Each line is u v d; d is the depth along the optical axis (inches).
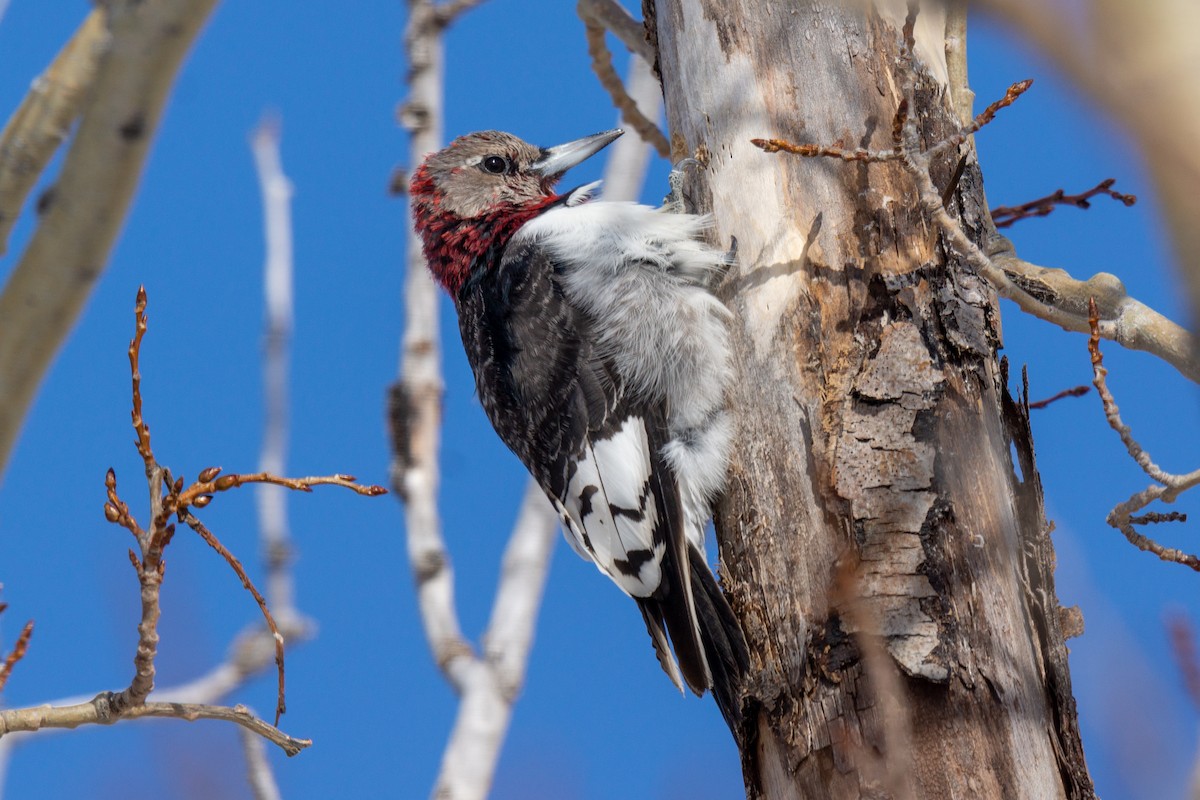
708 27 331.9
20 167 232.4
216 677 365.7
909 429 281.6
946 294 295.7
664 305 345.4
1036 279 321.4
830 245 305.7
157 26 218.4
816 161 311.9
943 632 264.2
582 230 385.7
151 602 241.1
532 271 389.7
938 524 273.3
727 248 324.8
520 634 410.0
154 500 242.5
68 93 232.4
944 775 257.1
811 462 290.4
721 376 323.3
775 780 276.7
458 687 402.0
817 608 277.7
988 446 285.1
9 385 224.8
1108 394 266.5
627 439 356.2
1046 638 277.3
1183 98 112.7
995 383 297.7
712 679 311.7
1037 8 114.0
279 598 394.3
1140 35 113.1
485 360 404.8
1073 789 265.0
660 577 347.9
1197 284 116.3
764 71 323.0
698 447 321.1
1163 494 263.4
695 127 335.3
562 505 375.9
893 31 319.3
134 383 241.6
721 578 305.1
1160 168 115.2
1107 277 318.3
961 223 315.0
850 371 293.4
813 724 269.4
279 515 408.2
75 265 223.8
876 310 297.9
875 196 305.6
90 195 221.9
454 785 384.2
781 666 280.7
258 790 341.7
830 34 319.3
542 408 377.4
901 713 258.8
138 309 240.7
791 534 288.5
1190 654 235.5
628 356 359.6
